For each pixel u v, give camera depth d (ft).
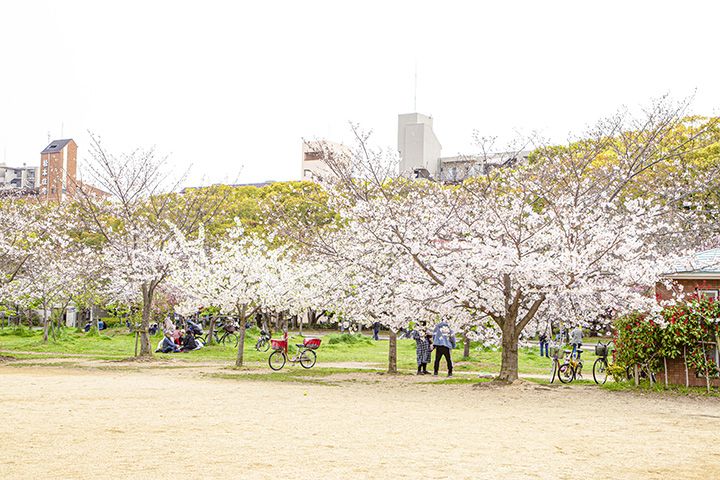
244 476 25.94
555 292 58.34
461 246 57.82
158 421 39.40
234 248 82.64
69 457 28.96
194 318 145.69
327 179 79.92
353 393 56.34
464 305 60.49
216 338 127.54
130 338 134.72
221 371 76.23
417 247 58.70
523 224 59.52
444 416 43.57
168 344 103.60
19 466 27.14
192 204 100.68
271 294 78.43
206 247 101.14
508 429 38.68
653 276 56.29
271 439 34.12
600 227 57.47
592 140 79.92
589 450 32.71
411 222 62.03
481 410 46.93
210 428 37.19
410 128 194.70
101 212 96.37
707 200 93.76
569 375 68.08
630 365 60.90
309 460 29.09
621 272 55.98
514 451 32.07
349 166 77.56
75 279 109.09
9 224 96.12
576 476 27.12
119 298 111.96
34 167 365.61
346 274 71.72
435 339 71.72
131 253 88.74
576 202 61.82
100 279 108.78
